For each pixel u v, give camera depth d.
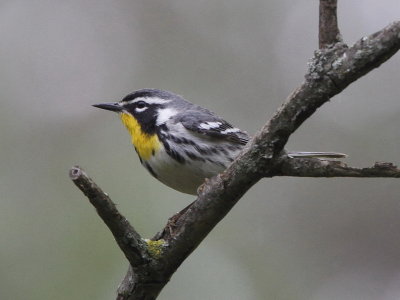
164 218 11.85
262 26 14.91
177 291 12.20
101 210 6.11
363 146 13.77
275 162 6.11
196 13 15.09
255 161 6.13
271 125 5.96
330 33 5.53
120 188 12.29
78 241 11.36
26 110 13.97
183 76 14.72
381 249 12.97
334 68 5.50
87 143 13.52
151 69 14.80
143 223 11.76
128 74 14.73
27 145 13.41
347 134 13.86
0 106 13.87
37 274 11.05
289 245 12.96
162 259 6.65
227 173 6.31
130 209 11.94
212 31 14.94
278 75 14.53
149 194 12.11
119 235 6.39
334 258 13.03
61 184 12.70
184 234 6.61
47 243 11.42
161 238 6.80
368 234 13.09
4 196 12.31
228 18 15.02
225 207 6.49
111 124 13.78
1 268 11.07
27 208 12.10
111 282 10.93
